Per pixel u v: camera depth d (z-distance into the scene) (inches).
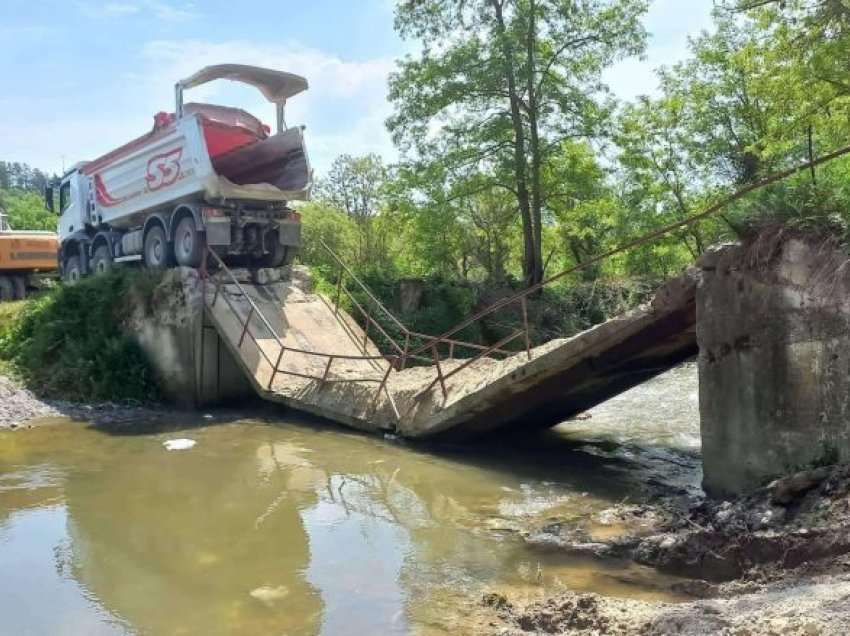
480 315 428.1
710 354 327.6
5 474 384.5
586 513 323.6
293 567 261.4
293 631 213.0
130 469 395.9
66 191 794.2
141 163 646.5
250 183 648.4
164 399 595.5
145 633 213.2
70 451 436.8
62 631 214.4
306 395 516.7
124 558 270.2
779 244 300.2
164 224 622.8
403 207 938.1
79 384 585.6
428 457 429.1
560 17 898.7
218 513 322.7
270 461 414.9
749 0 561.9
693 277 335.9
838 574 210.4
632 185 1013.8
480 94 912.3
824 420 286.2
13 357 642.2
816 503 262.5
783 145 685.9
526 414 451.8
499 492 360.5
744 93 961.5
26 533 296.0
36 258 949.8
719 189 958.4
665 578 249.0
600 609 207.9
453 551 277.0
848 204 294.5
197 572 257.1
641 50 908.0
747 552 243.6
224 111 639.8
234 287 601.0
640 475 392.5
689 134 997.8
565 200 976.3
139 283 609.3
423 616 221.1
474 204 1083.9
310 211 1105.4
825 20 533.6
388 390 486.0
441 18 916.0
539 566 261.1
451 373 444.5
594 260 369.7
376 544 285.1
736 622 174.1
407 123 930.1
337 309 638.5
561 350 378.6
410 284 842.8
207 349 584.1
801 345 293.6
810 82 576.4
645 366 419.5
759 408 309.4
